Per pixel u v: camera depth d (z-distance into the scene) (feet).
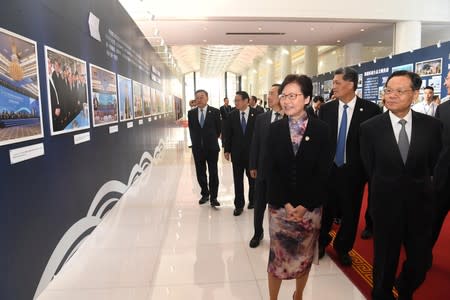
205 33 37.65
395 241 6.13
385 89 5.92
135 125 19.54
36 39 7.91
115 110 14.97
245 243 10.37
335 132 8.46
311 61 52.95
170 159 27.71
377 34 38.81
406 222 6.09
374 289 6.50
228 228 11.71
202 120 13.96
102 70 13.12
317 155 5.65
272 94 8.98
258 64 94.58
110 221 12.62
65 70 9.56
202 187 14.87
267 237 10.80
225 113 33.68
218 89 136.36
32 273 7.40
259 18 31.07
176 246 10.24
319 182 5.80
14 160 6.82
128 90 17.80
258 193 9.89
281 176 5.81
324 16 30.99
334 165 8.55
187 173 21.75
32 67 7.66
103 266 8.98
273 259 6.09
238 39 41.78
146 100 23.97
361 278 8.07
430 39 40.01
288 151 5.66
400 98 5.68
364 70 27.99
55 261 8.54
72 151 9.92
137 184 18.71
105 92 13.47
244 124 12.48
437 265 8.61
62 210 9.11
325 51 57.57
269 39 41.81
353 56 44.60
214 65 92.07
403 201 5.96
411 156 5.83
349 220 8.59
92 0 12.19
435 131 5.84
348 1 31.04
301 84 5.50
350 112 8.39
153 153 26.94
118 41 15.81
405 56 22.71
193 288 7.77
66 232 9.32
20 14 7.22
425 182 5.96
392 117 6.05
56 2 9.11
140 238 10.93
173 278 8.27
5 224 6.45
